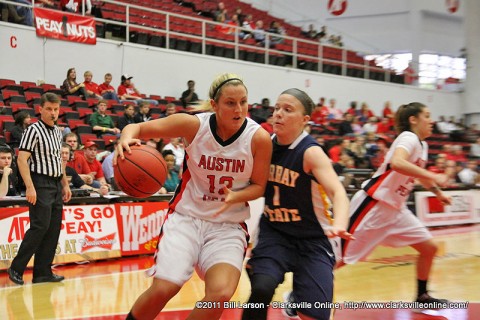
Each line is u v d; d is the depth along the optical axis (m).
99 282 6.71
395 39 25.00
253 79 17.64
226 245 3.43
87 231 8.03
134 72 15.21
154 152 3.50
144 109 12.22
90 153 9.27
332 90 19.69
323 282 3.47
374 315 5.22
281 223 3.62
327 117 17.47
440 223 12.33
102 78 14.60
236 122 3.34
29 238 6.42
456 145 17.67
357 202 5.11
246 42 18.39
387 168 5.03
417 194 11.95
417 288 5.38
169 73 15.86
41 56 13.56
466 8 21.94
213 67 16.77
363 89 20.55
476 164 15.81
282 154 3.58
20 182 8.01
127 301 5.77
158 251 3.44
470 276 7.18
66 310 5.39
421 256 5.25
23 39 13.28
